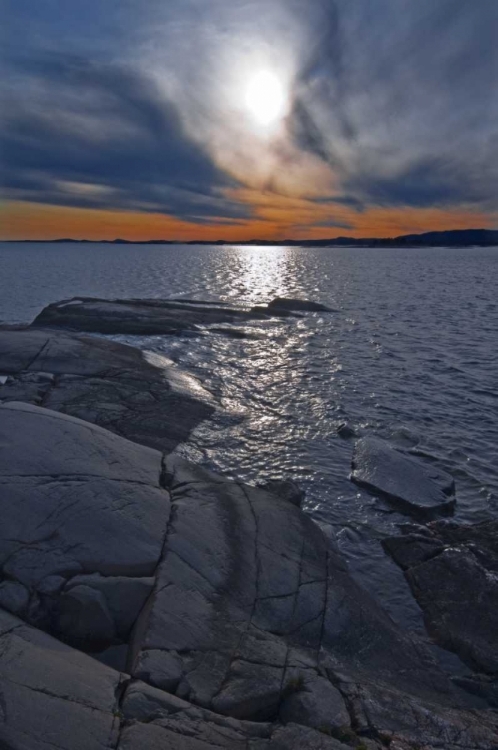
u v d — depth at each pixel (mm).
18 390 17141
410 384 22031
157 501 9641
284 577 8852
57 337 22438
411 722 6406
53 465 9703
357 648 7949
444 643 8562
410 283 70625
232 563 8781
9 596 7461
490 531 11375
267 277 78812
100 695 5922
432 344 29781
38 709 5449
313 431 16750
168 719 5777
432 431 17125
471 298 52812
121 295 51312
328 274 88500
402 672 7734
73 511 8773
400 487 13133
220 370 22906
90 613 7449
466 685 7668
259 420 17375
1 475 9203
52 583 7641
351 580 9445
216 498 10398
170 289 57344
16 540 8164
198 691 6422
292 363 24812
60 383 18078
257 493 11078
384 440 16266
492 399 20312
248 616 7922
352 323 36094
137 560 8242
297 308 40406
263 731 5941
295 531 10156
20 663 6051
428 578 9906
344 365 24797
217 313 34656
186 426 16078
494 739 6367
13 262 113000
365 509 12461
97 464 10133
